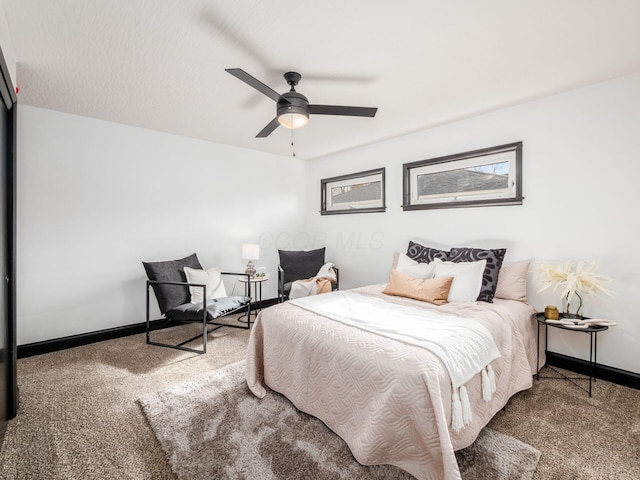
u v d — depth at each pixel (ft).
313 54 6.12
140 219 10.84
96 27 5.28
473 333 5.65
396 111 9.18
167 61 6.38
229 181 13.16
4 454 4.93
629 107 7.07
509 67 6.69
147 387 7.04
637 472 4.57
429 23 5.20
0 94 5.02
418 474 4.40
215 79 7.18
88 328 9.85
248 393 6.77
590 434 5.43
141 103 8.60
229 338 10.34
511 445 5.10
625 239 7.17
